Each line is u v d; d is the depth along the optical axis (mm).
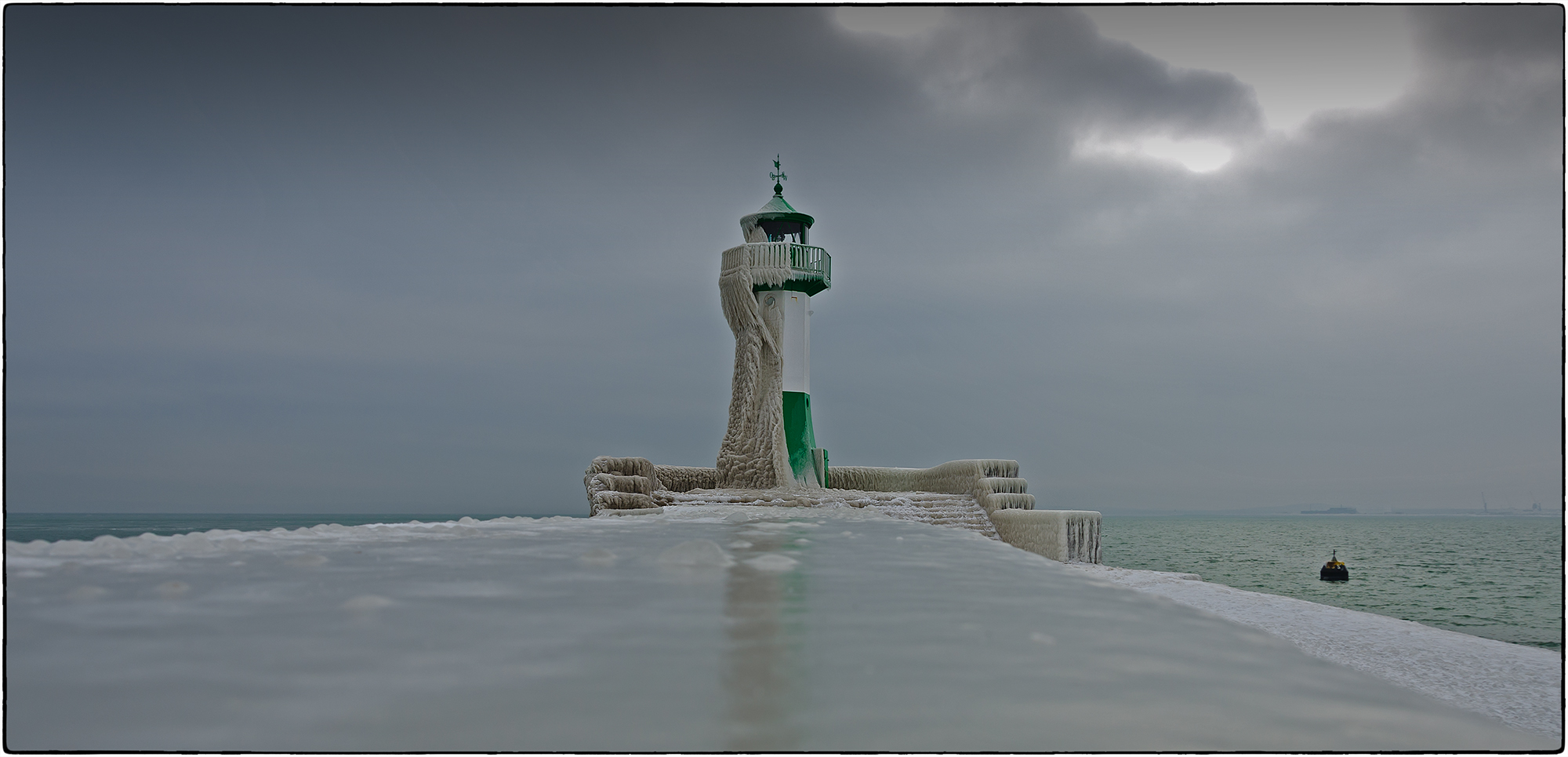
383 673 2875
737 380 30688
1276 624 18438
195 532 7816
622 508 18719
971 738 2275
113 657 3057
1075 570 6328
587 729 2311
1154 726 2416
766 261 30188
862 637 3555
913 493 30234
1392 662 15391
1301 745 2275
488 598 4480
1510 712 12273
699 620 3904
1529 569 56406
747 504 24906
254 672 2871
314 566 5828
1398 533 137250
